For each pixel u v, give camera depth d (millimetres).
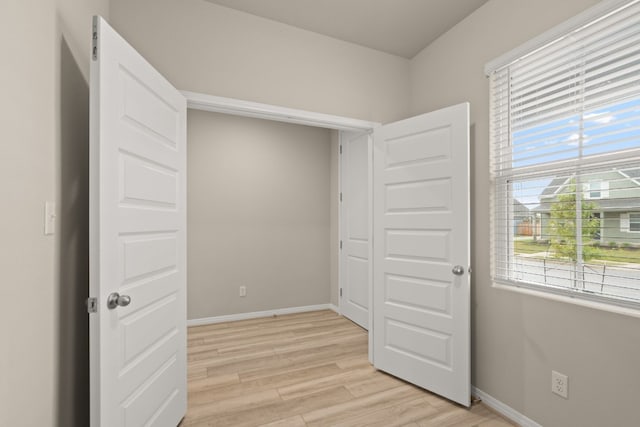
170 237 1604
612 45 1361
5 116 810
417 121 2111
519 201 1804
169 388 1583
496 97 1910
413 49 2477
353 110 2375
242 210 3582
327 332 3129
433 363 2021
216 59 1938
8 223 823
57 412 1101
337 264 3832
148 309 1412
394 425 1702
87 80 1378
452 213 1940
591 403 1399
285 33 2148
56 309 1096
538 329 1631
